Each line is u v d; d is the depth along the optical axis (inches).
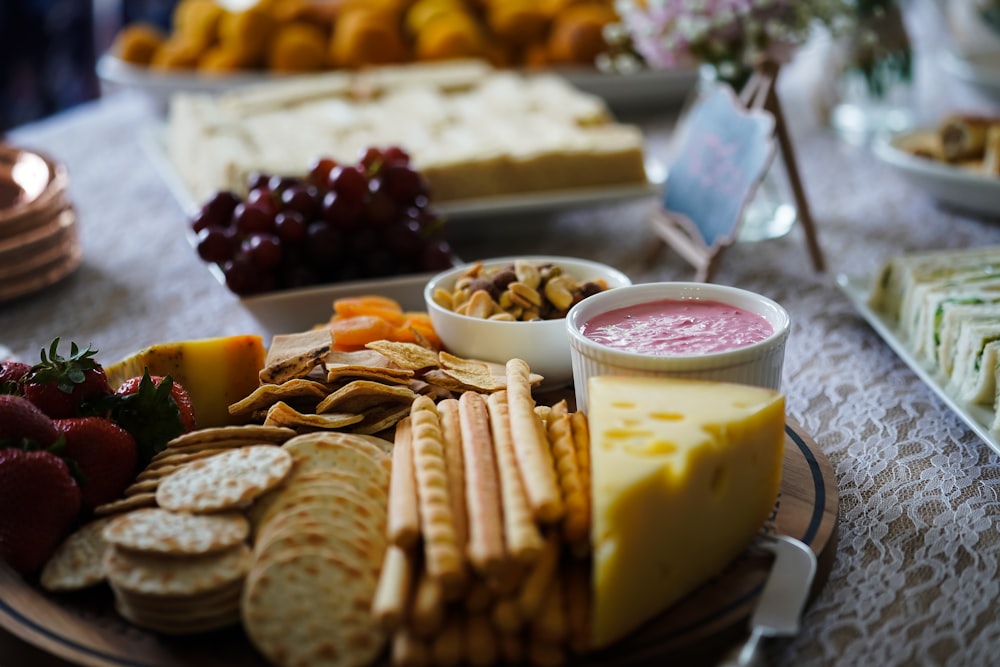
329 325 56.8
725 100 75.7
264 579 36.1
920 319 59.9
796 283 75.3
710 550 38.4
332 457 42.6
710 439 37.2
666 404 40.0
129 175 108.4
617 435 37.7
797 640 38.0
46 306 75.2
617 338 47.0
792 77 141.2
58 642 36.7
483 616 35.6
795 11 76.9
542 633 34.6
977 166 87.2
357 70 121.2
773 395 40.6
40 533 40.4
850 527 45.0
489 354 53.8
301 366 49.9
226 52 122.3
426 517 36.4
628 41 99.1
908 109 111.1
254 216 64.3
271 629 35.1
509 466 39.1
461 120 100.6
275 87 110.7
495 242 87.5
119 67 124.6
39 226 75.4
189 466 42.1
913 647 37.5
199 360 52.7
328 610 35.5
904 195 93.5
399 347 51.5
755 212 83.3
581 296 54.2
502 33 126.1
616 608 34.9
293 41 120.1
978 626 38.4
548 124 95.9
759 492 40.2
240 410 48.6
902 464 50.1
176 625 36.7
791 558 39.2
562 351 53.6
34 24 149.0
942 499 46.8
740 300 48.8
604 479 35.3
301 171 80.1
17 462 40.3
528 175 85.5
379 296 65.1
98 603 39.2
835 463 50.5
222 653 36.3
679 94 125.3
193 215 69.3
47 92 153.5
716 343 45.5
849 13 79.8
